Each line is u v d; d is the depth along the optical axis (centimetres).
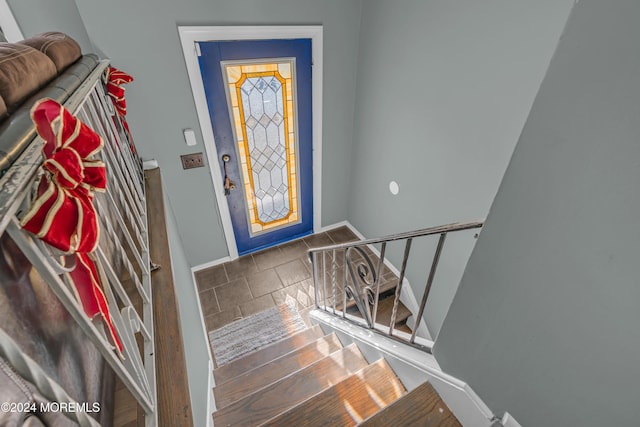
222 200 271
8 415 32
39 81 70
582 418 63
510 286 73
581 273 56
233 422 151
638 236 45
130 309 75
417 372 122
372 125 265
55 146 44
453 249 208
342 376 169
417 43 195
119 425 66
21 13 163
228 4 193
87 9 164
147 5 175
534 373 72
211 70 212
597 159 49
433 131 202
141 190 162
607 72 44
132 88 195
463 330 94
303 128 275
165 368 84
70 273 49
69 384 49
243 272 302
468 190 187
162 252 129
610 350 54
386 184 269
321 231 354
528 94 140
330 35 237
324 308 228
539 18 127
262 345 240
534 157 60
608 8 42
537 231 63
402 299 273
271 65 231
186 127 224
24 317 40
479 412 94
